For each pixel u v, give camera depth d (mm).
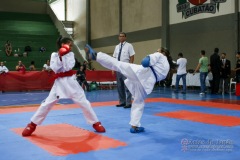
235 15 13945
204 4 15461
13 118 6609
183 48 16844
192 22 16219
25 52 20250
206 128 5383
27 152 3916
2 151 3969
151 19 18719
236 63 13062
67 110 7695
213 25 15062
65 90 4883
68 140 4543
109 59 4961
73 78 4953
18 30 23156
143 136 4789
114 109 7879
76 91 4945
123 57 7949
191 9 16203
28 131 4824
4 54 20016
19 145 4270
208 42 15367
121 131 5164
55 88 4895
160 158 3645
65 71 4879
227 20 14367
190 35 16375
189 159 3605
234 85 13852
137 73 4969
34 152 3914
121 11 21234
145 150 3994
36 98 11602
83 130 5246
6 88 14438
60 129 5336
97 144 4301
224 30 14531
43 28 24375
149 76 5008
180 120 6207
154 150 3994
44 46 22156
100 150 3992
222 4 14578
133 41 20359
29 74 15031
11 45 20891
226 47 14461
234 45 14031
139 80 4949
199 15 15789
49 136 4809
